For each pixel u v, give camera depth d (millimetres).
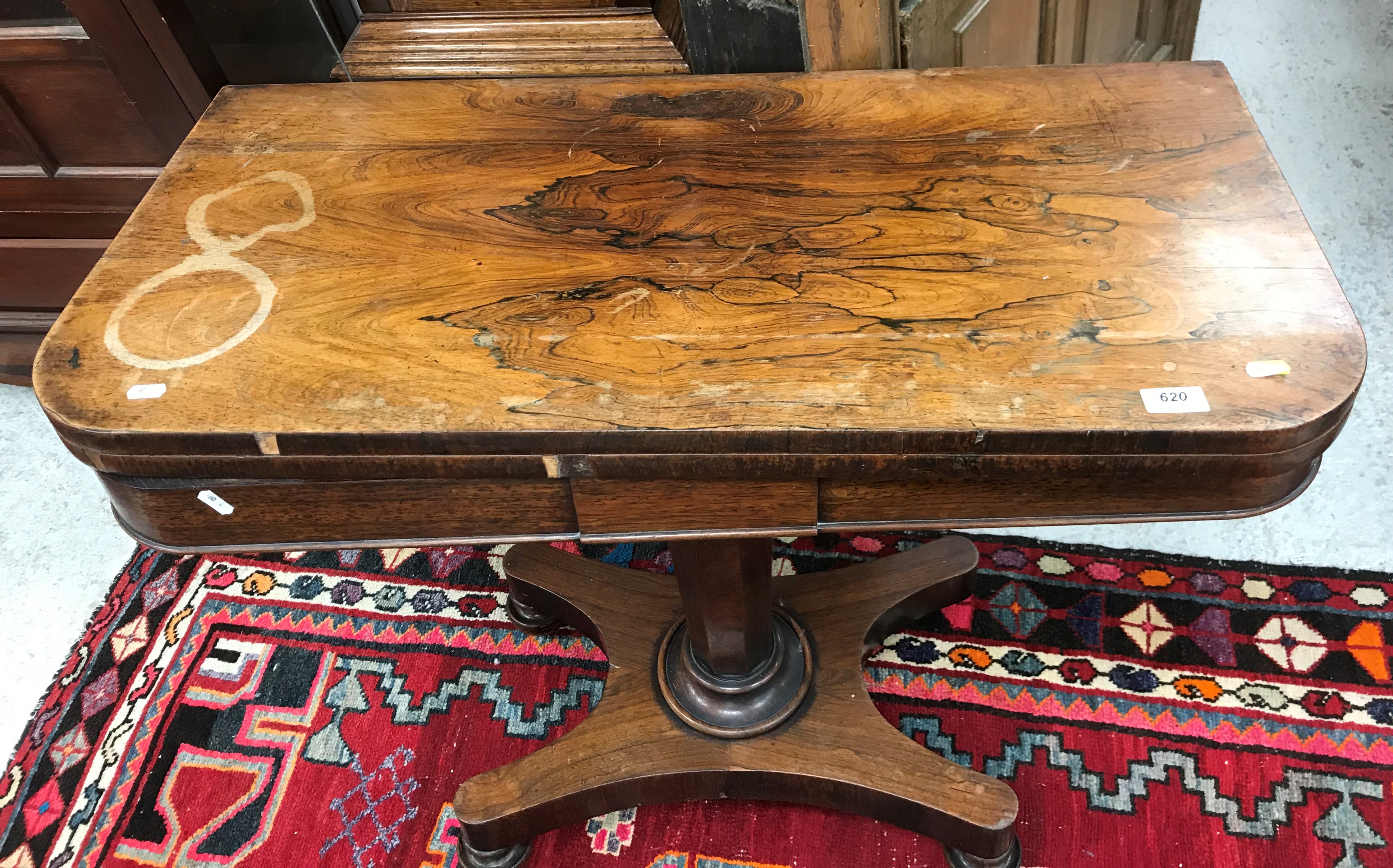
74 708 1573
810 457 786
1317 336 789
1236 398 748
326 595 1696
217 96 1186
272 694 1568
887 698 1504
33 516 1857
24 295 1973
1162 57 2105
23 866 1404
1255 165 956
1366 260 2014
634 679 1446
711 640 1313
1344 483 1679
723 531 891
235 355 852
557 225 980
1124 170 971
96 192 1752
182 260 954
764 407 780
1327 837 1297
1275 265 854
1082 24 1720
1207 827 1324
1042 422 746
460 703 1544
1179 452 751
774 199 989
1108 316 824
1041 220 927
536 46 1323
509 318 879
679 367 820
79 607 1711
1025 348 806
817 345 828
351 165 1069
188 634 1654
